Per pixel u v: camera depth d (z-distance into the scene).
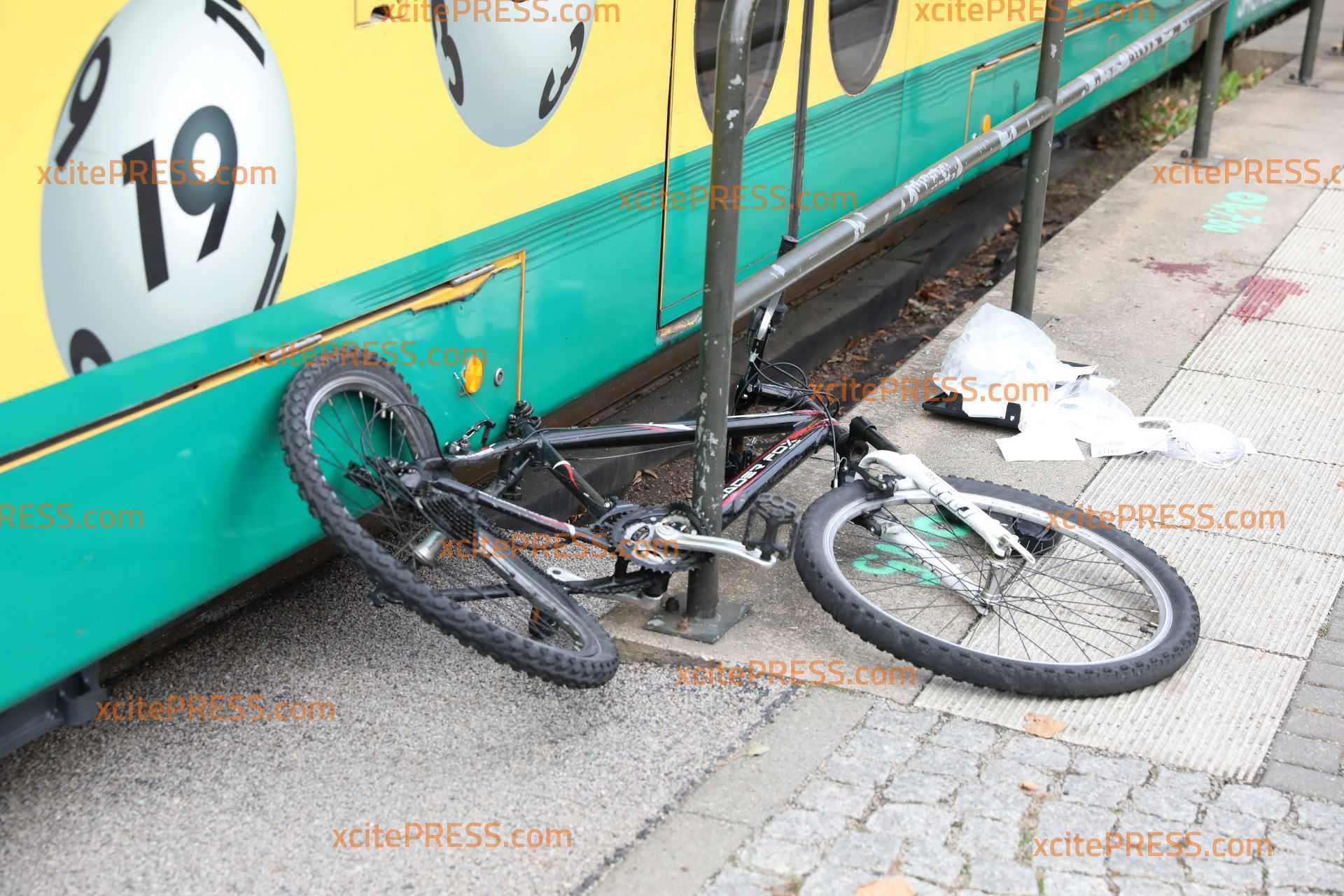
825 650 3.53
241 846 2.81
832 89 5.18
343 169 3.05
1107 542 3.75
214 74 2.69
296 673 3.43
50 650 2.67
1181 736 3.20
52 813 2.90
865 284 6.47
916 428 4.87
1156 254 6.64
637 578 3.46
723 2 4.40
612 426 3.76
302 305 3.03
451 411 3.60
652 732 3.20
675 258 4.50
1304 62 9.99
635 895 2.66
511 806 2.94
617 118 3.99
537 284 3.82
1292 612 3.75
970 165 4.42
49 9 2.38
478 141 3.44
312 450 2.93
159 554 2.85
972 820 2.89
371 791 2.98
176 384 2.78
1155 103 9.84
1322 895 2.70
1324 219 7.14
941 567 3.73
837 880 2.70
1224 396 5.15
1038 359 5.03
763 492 3.71
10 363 2.45
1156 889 2.70
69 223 2.49
